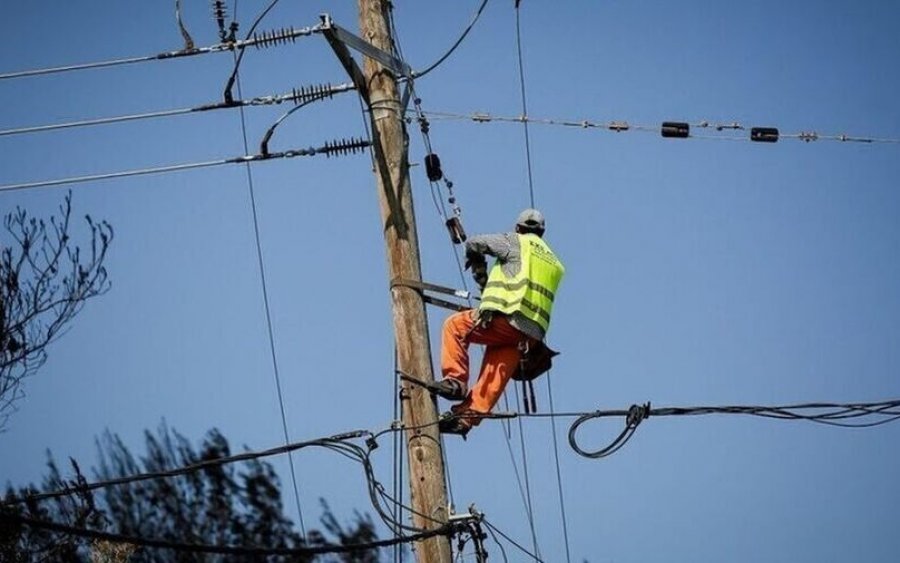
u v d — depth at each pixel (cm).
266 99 2436
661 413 2411
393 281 2338
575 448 2406
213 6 2414
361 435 2353
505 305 2348
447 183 2467
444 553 2255
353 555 3475
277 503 3478
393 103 2403
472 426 2359
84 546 2816
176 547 1948
